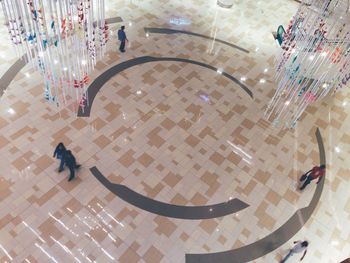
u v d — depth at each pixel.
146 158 11.33
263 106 13.87
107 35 14.84
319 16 12.16
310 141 13.20
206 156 11.84
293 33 13.77
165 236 9.80
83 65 12.73
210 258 9.66
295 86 14.77
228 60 15.37
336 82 15.08
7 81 12.31
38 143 10.91
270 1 19.61
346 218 11.39
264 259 9.91
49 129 11.31
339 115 14.44
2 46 13.38
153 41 15.27
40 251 8.92
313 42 12.19
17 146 10.70
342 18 12.80
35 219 9.41
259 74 15.12
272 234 10.46
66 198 9.95
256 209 10.91
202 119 12.86
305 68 12.49
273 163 12.19
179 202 10.55
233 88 14.25
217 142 12.30
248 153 12.25
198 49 15.51
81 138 11.32
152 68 14.13
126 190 10.47
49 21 13.88
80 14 11.20
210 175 11.38
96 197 10.15
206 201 10.74
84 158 10.87
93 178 10.49
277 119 13.45
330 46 11.76
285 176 11.93
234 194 11.09
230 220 10.49
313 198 11.62
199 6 17.98
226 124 12.93
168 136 12.07
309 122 13.86
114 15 15.98
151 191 10.61
